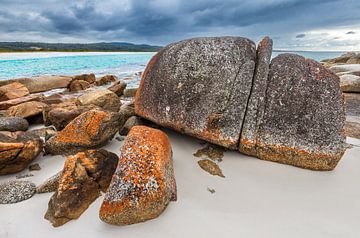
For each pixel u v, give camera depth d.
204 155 3.78
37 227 2.57
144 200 2.50
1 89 8.85
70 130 3.93
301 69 3.71
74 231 2.51
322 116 3.40
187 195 2.98
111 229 2.51
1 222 2.63
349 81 10.45
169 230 2.49
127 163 2.70
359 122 6.30
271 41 4.21
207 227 2.54
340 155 3.30
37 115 5.95
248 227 2.56
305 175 3.37
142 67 26.08
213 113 3.64
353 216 2.74
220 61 3.89
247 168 3.49
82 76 13.76
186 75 3.93
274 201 2.94
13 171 3.48
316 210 2.82
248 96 3.65
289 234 2.48
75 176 2.91
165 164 2.87
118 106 6.65
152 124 4.63
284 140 3.43
